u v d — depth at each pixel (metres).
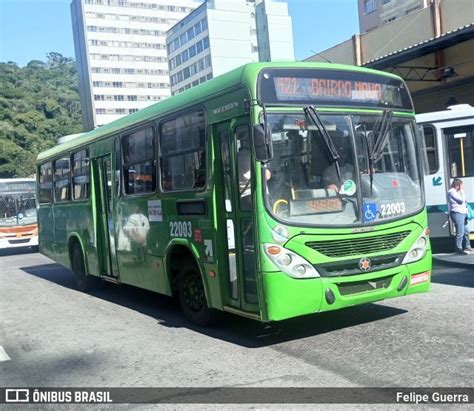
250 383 5.08
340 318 7.16
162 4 128.38
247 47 95.56
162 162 7.77
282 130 5.90
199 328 7.33
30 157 87.38
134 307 9.23
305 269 5.80
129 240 8.92
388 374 5.02
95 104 120.06
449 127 12.37
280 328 6.94
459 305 7.45
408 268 6.40
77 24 123.31
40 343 7.25
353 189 6.14
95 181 10.38
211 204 6.57
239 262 6.18
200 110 6.83
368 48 22.61
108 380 5.52
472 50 18.03
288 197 5.84
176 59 104.81
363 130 6.37
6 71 146.62
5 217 21.69
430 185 12.60
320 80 6.21
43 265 17.05
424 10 19.84
